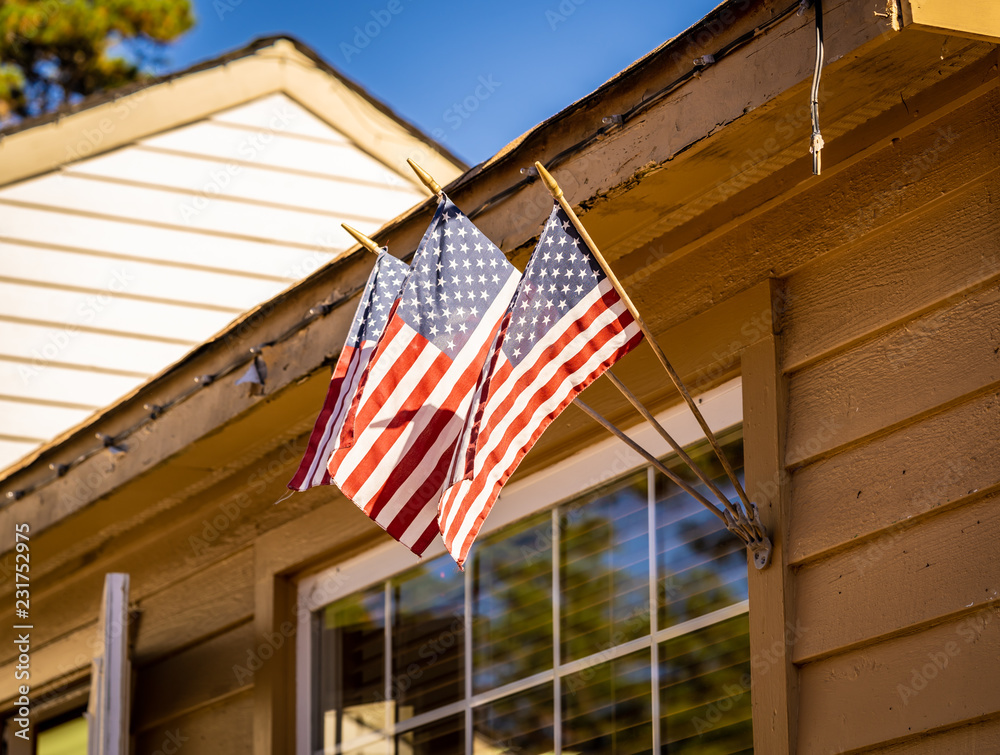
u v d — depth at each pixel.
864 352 3.73
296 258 9.07
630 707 4.23
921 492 3.42
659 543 4.29
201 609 6.21
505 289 3.76
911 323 3.62
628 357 4.47
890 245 3.75
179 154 8.98
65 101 23.00
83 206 8.71
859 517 3.55
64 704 6.98
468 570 5.01
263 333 5.20
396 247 4.61
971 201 3.56
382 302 4.06
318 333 4.95
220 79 9.11
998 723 3.07
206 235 8.91
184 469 5.86
